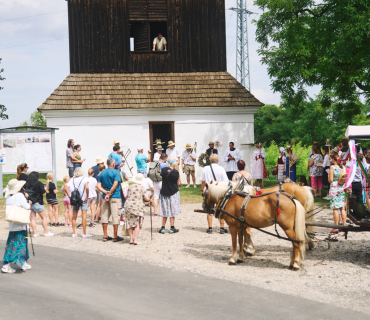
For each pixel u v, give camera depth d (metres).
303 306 5.82
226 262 8.31
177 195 11.03
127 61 21.62
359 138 7.86
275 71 19.41
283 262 8.23
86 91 20.70
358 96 22.77
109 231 11.53
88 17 21.44
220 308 5.72
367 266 7.80
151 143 20.77
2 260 8.45
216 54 22.06
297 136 50.03
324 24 15.86
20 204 7.56
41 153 16.09
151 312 5.56
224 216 8.21
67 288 6.60
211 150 18.97
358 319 5.36
